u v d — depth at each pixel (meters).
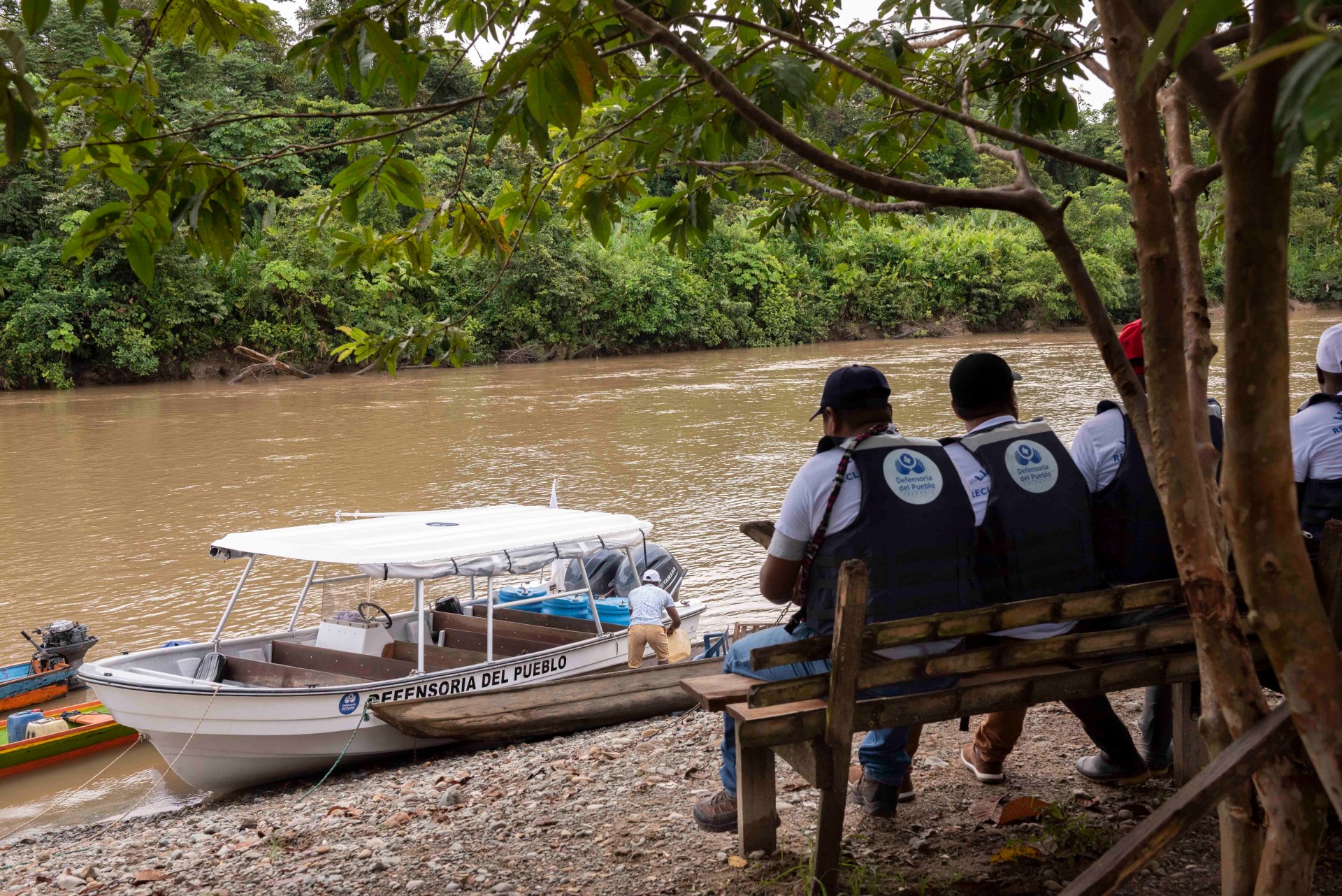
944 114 2.94
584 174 3.79
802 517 3.20
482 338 56.97
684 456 23.30
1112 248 79.56
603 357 62.19
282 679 8.77
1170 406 2.03
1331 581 2.98
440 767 7.48
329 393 40.41
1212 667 2.08
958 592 3.20
